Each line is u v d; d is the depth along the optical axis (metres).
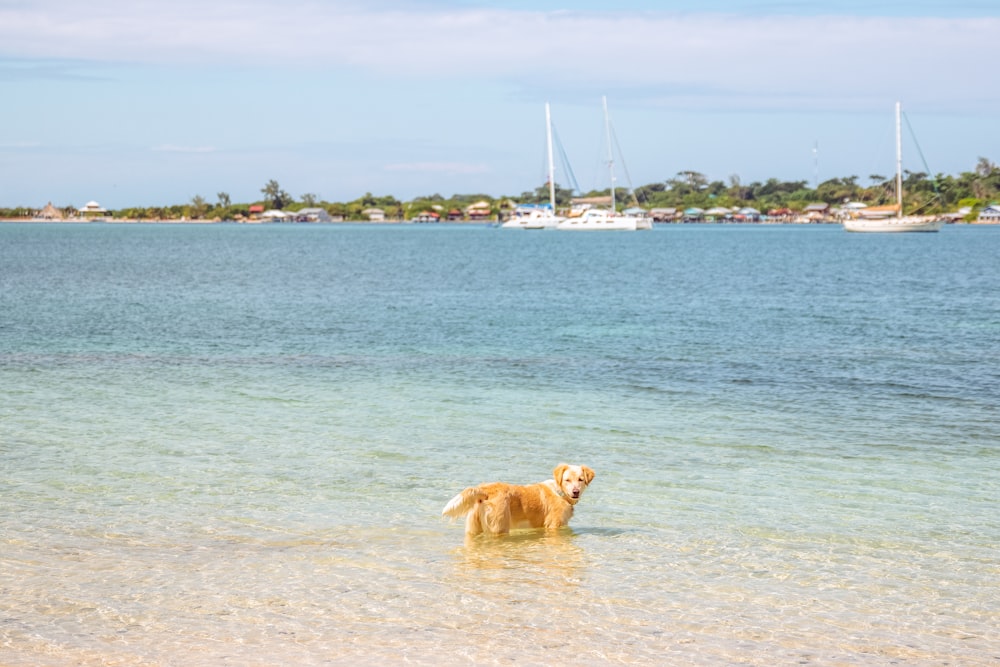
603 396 18.61
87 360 23.27
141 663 7.00
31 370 21.48
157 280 57.00
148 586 8.55
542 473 12.72
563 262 84.06
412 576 8.87
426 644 7.36
